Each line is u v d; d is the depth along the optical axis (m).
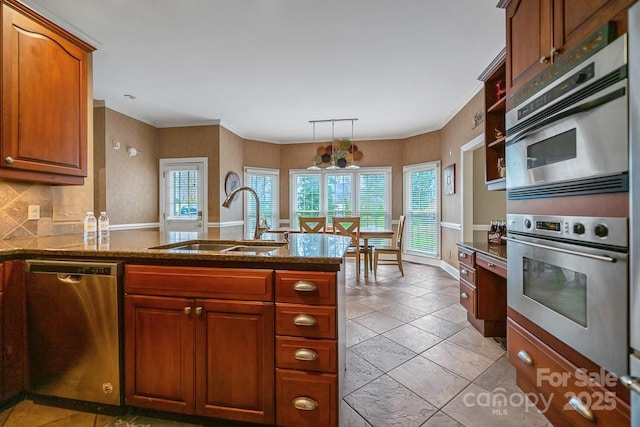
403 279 4.53
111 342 1.55
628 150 0.98
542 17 1.45
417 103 4.34
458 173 4.53
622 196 1.01
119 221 4.41
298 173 6.50
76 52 2.18
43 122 1.95
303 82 3.60
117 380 1.56
